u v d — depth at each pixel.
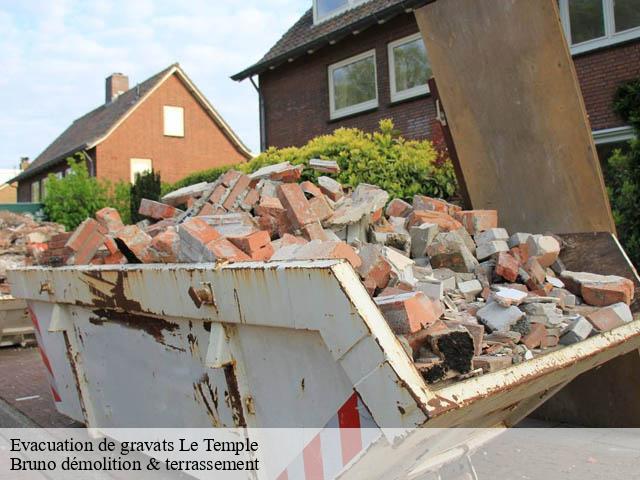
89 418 4.03
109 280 3.32
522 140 4.36
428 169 7.34
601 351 2.79
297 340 2.31
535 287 3.42
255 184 4.44
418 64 11.40
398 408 1.91
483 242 3.91
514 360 2.51
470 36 4.46
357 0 13.07
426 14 4.70
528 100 4.27
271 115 14.77
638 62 8.34
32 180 35.03
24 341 8.70
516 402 2.75
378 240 3.75
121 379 3.58
